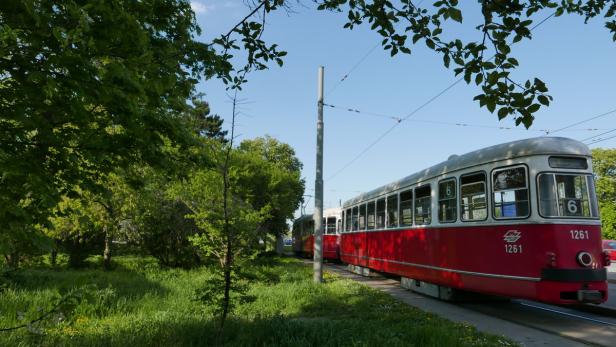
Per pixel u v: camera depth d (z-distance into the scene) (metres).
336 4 5.53
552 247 9.02
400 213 14.96
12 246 3.66
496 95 4.56
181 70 5.70
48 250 3.69
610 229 45.50
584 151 9.61
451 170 11.79
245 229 7.13
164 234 19.38
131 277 15.29
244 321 7.55
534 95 4.51
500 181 10.10
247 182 25.70
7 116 3.84
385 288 15.37
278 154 48.31
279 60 6.18
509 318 9.96
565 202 9.30
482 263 10.36
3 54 3.42
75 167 4.47
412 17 4.95
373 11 5.12
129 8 4.69
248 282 6.92
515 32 4.54
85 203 5.38
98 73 3.61
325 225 31.58
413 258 13.69
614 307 10.62
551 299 8.82
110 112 4.23
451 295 12.08
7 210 3.52
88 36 3.78
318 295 11.98
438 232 12.23
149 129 4.61
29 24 3.51
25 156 3.93
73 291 3.79
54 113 4.14
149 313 9.09
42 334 3.75
